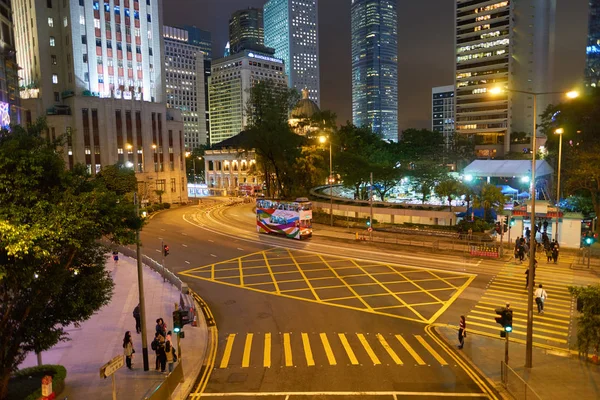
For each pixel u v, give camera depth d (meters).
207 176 145.88
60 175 14.39
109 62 94.81
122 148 92.12
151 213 78.62
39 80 89.88
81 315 15.88
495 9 130.00
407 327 24.02
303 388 17.17
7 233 11.90
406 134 120.12
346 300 28.94
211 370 19.11
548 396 15.62
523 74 131.88
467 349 20.88
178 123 102.25
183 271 38.09
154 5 103.00
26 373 17.81
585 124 58.44
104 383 17.80
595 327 16.94
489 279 32.84
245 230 58.78
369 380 17.77
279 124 74.31
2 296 14.86
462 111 137.75
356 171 69.75
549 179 65.81
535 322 24.28
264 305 28.45
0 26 39.62
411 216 55.88
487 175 65.31
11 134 14.93
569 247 42.22
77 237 13.88
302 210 50.75
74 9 89.38
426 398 16.19
